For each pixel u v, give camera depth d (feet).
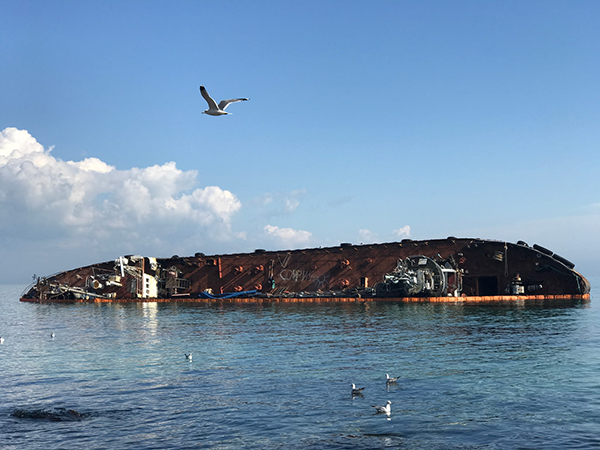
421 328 166.71
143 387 88.74
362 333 156.66
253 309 273.33
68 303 382.42
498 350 119.14
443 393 80.69
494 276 294.66
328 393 81.92
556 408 71.82
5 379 98.22
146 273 383.45
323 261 330.54
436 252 305.73
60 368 108.99
